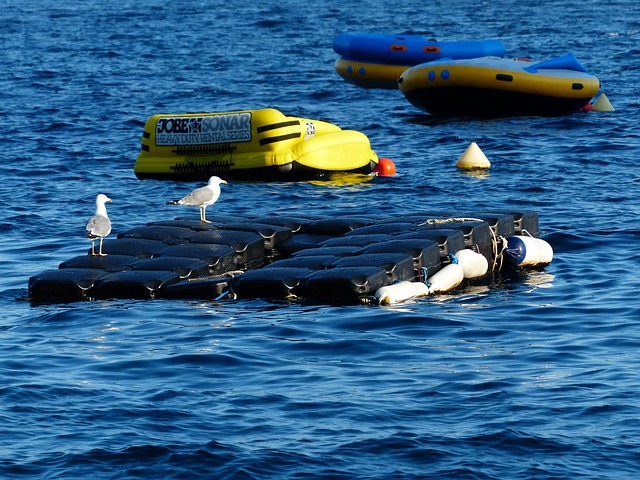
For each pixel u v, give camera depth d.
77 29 163.62
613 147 67.88
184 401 26.67
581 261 42.28
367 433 24.58
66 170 63.31
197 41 143.88
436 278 38.09
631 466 22.88
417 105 84.44
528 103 80.25
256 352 30.66
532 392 27.02
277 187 57.59
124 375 28.72
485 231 42.00
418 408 26.06
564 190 56.00
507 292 38.09
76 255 43.81
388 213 51.38
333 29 159.12
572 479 22.31
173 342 31.73
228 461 23.16
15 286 39.25
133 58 124.69
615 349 30.64
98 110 87.06
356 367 29.30
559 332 32.62
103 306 36.09
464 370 28.88
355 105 90.50
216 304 36.16
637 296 36.72
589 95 80.56
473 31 150.25
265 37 148.50
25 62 121.56
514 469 22.80
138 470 22.81
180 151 59.84
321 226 43.75
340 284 36.00
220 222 44.06
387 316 34.31
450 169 62.72
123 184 59.44
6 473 22.58
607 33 141.50
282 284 36.56
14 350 31.09
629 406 25.92
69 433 24.62
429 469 22.81
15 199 55.12
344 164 60.06
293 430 24.78
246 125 58.62
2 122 80.69
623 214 50.03
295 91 98.31
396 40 96.50
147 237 41.62
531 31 147.25
